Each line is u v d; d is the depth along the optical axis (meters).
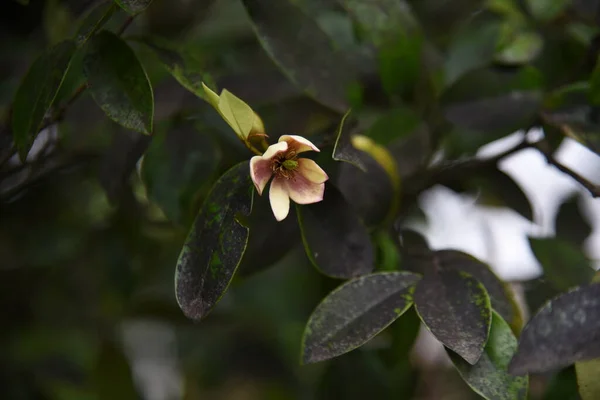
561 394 0.80
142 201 0.97
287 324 1.13
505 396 0.76
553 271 0.87
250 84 0.88
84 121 0.88
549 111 0.86
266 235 0.84
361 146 0.84
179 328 1.13
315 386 1.01
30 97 0.80
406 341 0.85
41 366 1.05
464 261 0.82
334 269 0.80
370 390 0.94
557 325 0.75
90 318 1.03
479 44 0.92
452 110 0.88
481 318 0.76
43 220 1.01
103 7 0.80
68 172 0.95
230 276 0.75
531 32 0.94
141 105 0.78
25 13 0.94
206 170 0.85
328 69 0.85
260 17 0.84
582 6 0.89
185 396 1.13
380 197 0.84
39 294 1.03
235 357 1.13
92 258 0.98
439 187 0.95
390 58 0.89
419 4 0.97
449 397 1.04
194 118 0.86
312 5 0.90
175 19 0.94
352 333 0.77
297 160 0.76
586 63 0.89
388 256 0.84
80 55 0.83
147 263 0.99
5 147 0.86
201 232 0.77
